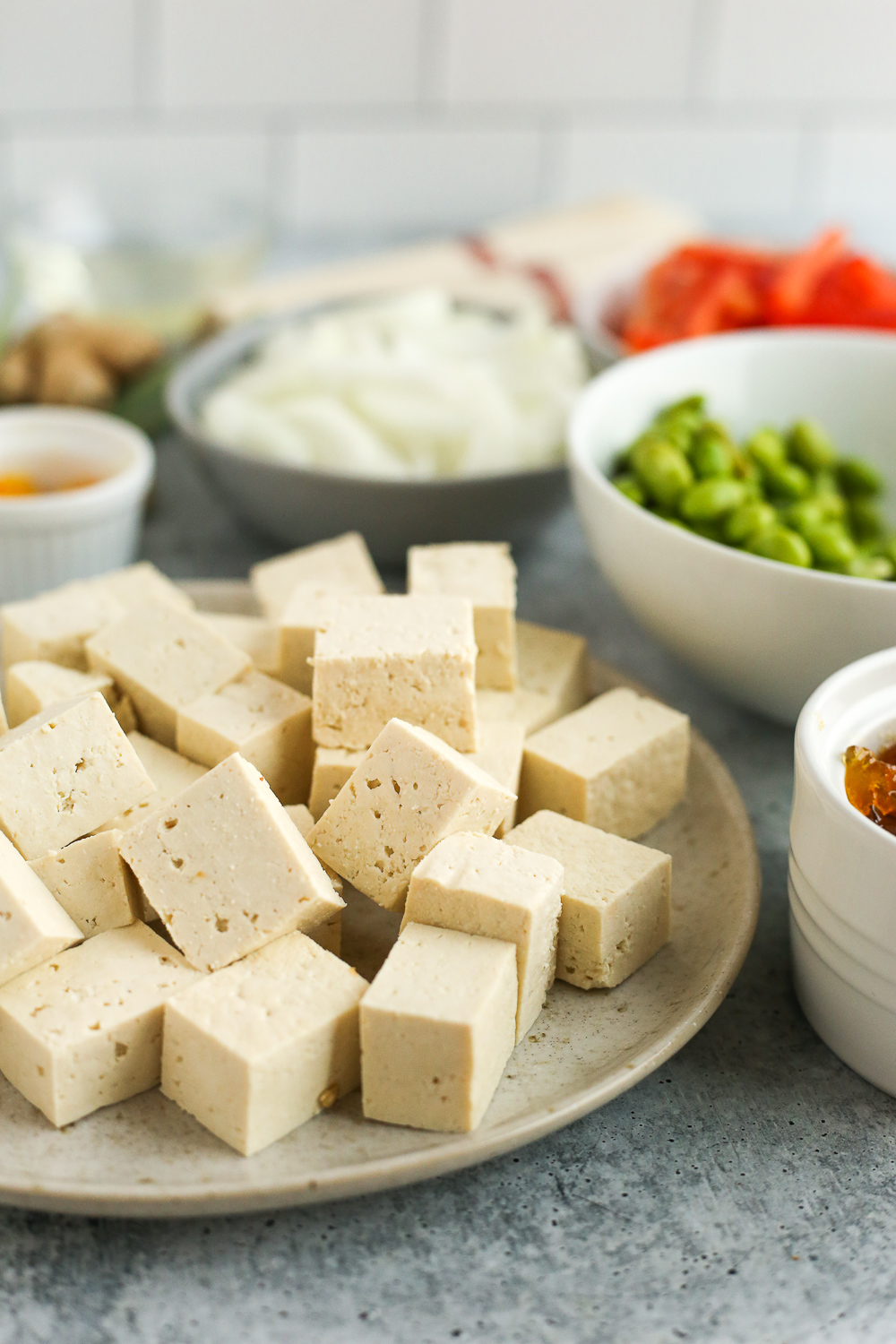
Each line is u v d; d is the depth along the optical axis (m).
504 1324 0.39
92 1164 0.41
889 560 0.64
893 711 0.49
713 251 0.86
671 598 0.59
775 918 0.56
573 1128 0.46
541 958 0.46
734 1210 0.43
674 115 1.25
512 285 1.00
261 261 1.10
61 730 0.49
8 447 0.78
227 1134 0.42
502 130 1.24
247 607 0.68
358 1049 0.44
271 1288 0.40
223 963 0.45
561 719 0.58
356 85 1.19
